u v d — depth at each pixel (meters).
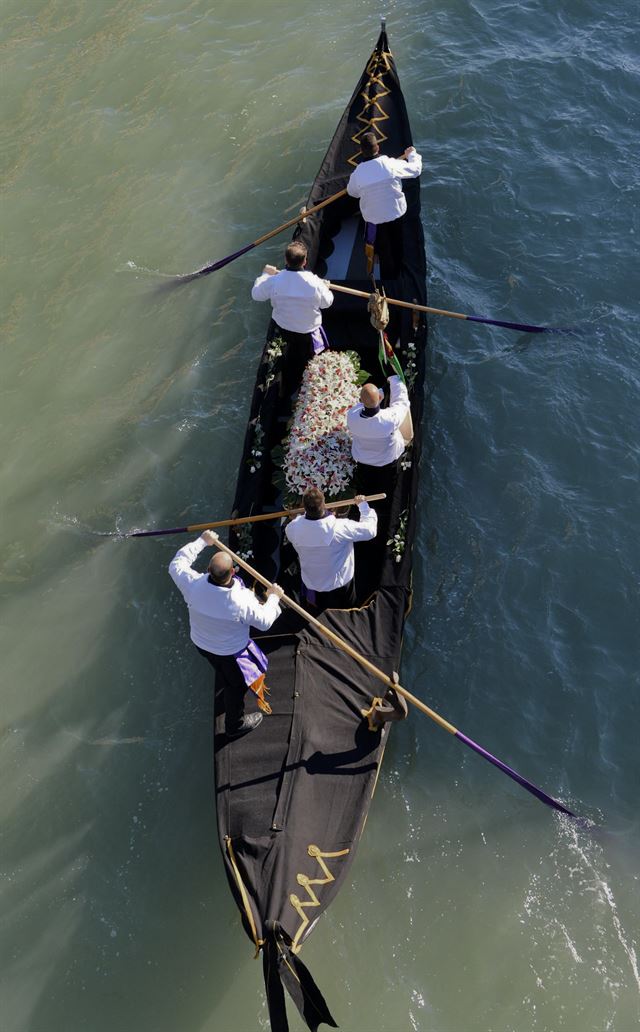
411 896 5.96
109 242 10.66
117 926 6.00
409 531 6.88
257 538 7.21
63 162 11.60
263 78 12.30
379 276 9.03
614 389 8.68
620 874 5.99
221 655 5.80
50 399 9.30
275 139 11.55
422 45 12.33
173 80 12.40
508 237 10.09
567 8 12.56
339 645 5.95
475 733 6.70
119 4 13.66
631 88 11.50
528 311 9.41
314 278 7.42
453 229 10.20
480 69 11.84
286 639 6.36
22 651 7.44
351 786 5.75
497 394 8.70
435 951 5.74
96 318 9.95
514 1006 5.50
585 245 9.93
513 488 8.03
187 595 5.73
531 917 5.83
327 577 6.34
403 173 8.20
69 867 6.27
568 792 6.40
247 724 5.98
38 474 8.68
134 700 7.10
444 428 8.48
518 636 7.16
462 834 6.21
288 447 7.35
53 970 5.84
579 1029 5.40
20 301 10.20
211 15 13.30
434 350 9.11
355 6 13.12
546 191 10.48
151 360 9.52
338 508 6.98
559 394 8.66
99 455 8.76
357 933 5.83
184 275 10.18
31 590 7.84
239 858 5.40
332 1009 5.58
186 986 5.75
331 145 9.84
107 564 7.94
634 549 7.60
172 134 11.77
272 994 4.88
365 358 8.30
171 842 6.36
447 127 11.28
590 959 5.64
